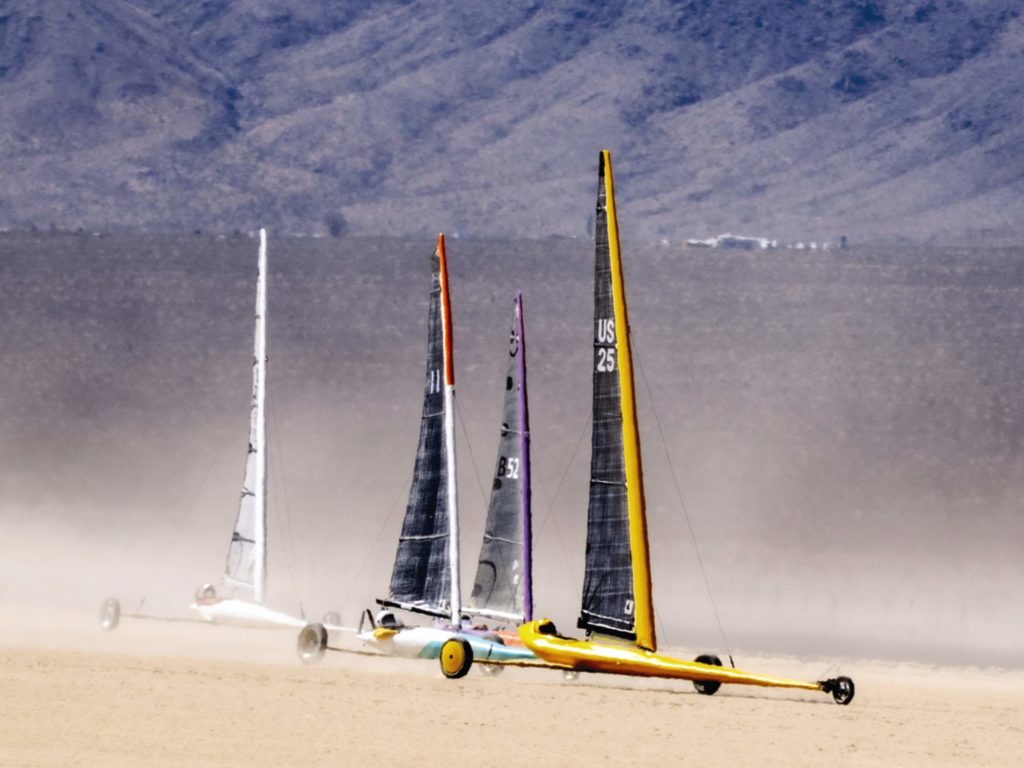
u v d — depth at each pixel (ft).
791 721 378.73
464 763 316.81
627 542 416.05
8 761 302.66
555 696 398.21
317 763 311.06
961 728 380.17
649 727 361.71
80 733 329.93
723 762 329.11
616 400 418.10
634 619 415.03
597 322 421.59
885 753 345.10
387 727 348.18
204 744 323.57
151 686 387.55
